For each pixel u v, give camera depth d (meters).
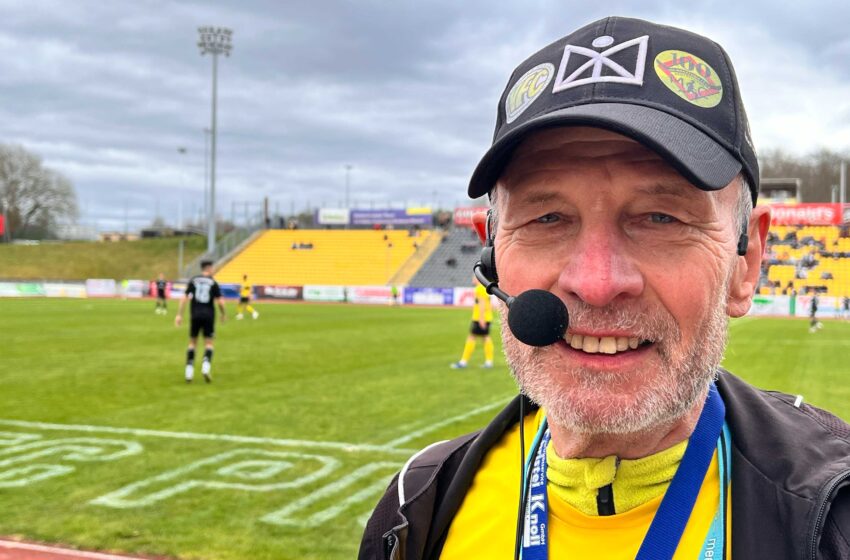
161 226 72.81
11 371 11.70
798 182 51.06
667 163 1.03
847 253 40.12
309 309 35.16
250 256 52.19
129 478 5.61
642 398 1.05
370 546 1.57
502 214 1.24
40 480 5.55
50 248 60.12
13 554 4.10
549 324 1.03
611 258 1.05
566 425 1.11
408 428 7.43
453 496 1.45
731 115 1.08
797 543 1.03
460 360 13.58
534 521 1.31
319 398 9.30
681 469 1.19
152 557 4.07
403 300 43.25
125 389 9.94
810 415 1.30
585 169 1.07
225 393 9.65
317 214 54.88
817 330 23.78
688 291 1.06
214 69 44.22
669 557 1.14
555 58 1.15
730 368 12.66
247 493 5.23
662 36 1.12
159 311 29.97
